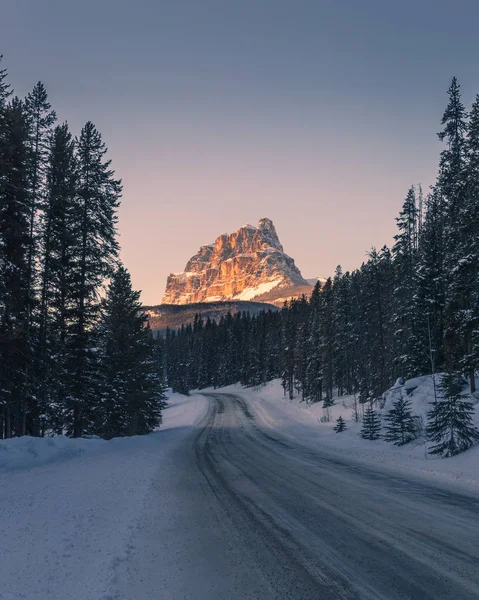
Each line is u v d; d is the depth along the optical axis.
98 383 24.47
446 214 29.80
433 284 31.97
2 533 6.14
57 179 23.48
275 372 104.81
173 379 147.75
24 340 20.12
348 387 54.03
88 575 4.79
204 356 141.00
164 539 6.29
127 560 5.37
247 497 9.41
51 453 14.88
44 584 4.50
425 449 16.83
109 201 25.17
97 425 26.69
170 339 182.75
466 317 23.91
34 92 23.89
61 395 22.62
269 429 34.78
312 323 65.25
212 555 5.63
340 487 10.63
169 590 4.53
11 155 19.48
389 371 43.41
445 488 10.45
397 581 4.76
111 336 29.50
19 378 20.80
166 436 28.53
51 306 22.58
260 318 121.94
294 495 9.63
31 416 22.62
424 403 23.72
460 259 24.52
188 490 10.19
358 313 52.69
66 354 22.59
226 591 4.50
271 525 7.11
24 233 20.38
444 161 31.42
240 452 19.31
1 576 4.65
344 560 5.43
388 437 21.34
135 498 8.91
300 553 5.71
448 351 25.38
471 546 5.97
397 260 42.91
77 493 9.08
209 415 53.22
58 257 23.02
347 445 21.67
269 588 4.58
